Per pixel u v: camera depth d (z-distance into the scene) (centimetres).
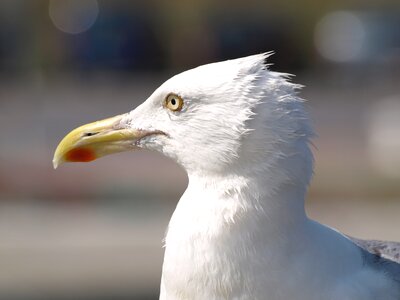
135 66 3994
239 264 543
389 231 1561
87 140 617
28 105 2903
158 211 1747
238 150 554
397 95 3186
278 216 546
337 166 2039
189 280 548
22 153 2102
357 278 558
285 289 543
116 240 1565
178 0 4022
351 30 4100
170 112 588
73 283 1314
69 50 3966
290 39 4131
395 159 2045
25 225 1684
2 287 1302
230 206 549
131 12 3978
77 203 1834
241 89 559
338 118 2636
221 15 4078
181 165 588
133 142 609
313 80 3869
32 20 3944
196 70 583
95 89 3491
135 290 1277
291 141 553
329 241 562
